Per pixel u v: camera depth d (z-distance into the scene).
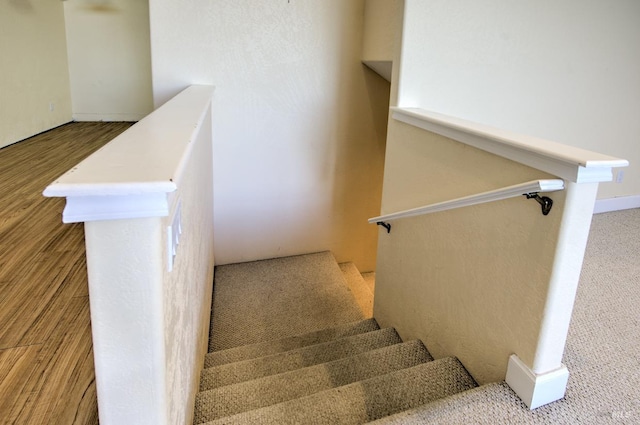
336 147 3.45
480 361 1.64
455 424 1.33
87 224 0.75
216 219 3.39
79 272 2.63
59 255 2.84
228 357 2.33
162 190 0.72
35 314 2.19
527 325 1.39
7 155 5.07
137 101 7.57
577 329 1.86
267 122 3.22
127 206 0.74
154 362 0.86
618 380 1.54
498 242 1.51
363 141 3.49
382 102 3.42
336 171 3.52
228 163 3.25
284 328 2.80
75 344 1.97
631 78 2.90
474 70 2.38
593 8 2.59
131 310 0.81
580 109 2.80
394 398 1.58
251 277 3.37
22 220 3.36
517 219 1.41
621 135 3.05
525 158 1.35
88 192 0.68
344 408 1.52
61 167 4.69
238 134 3.19
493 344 1.56
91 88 7.40
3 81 5.33
